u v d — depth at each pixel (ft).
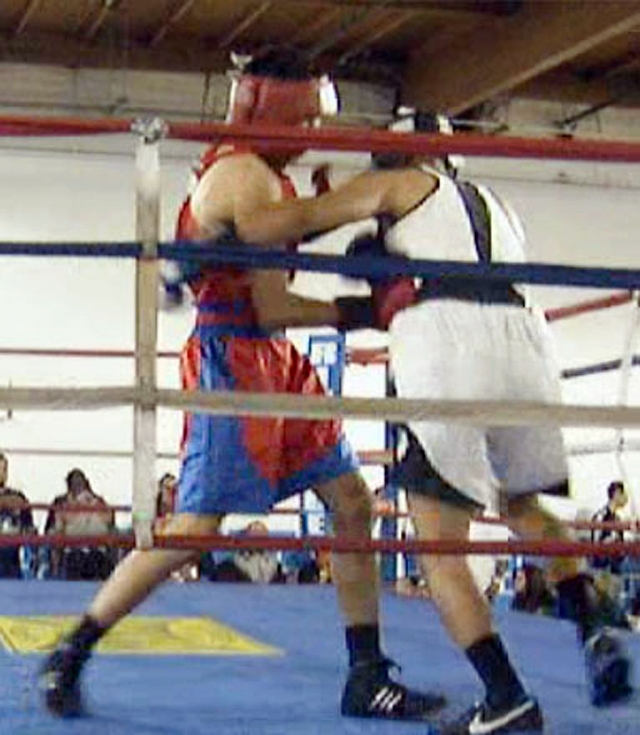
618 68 34.91
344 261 7.72
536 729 7.83
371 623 8.77
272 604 16.63
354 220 8.26
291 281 10.21
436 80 32.81
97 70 33.58
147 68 32.76
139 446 7.76
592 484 33.65
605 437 26.61
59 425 32.99
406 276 7.92
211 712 8.60
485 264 7.82
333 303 9.04
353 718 8.50
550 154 7.50
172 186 32.99
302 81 9.11
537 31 28.32
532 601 19.60
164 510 22.89
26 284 33.50
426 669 11.12
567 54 27.55
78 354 18.65
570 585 9.04
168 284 9.25
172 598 17.10
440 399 7.91
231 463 8.70
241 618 14.80
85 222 33.42
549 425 7.92
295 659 11.28
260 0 29.63
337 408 7.70
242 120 9.12
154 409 7.72
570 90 35.40
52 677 8.43
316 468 9.03
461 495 8.05
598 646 8.96
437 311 8.19
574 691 9.91
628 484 16.26
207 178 8.56
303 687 9.71
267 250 7.68
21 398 7.55
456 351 8.15
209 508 8.72
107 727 8.02
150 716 8.41
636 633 13.65
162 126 7.34
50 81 33.37
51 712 8.38
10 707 8.64
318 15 30.66
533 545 7.97
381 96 34.86
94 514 24.54
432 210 8.25
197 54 32.86
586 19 26.61
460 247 8.23
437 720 8.39
